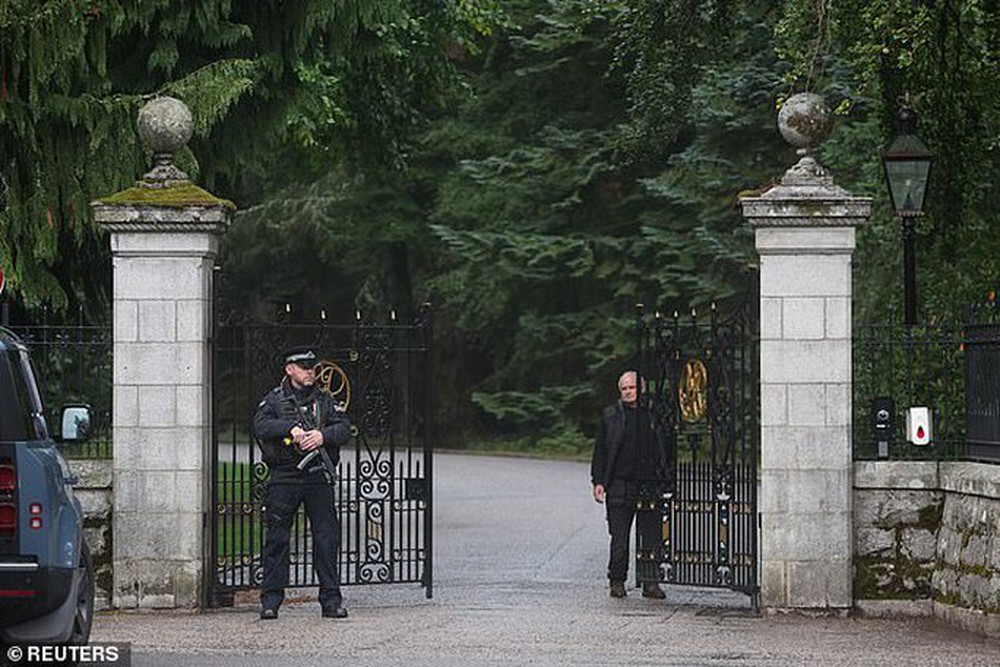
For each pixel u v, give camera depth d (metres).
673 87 39.00
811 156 25.91
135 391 25.83
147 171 31.20
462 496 51.31
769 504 25.48
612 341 73.75
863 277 46.28
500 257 75.25
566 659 21.19
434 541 37.66
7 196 31.19
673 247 68.69
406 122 54.41
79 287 34.97
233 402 26.48
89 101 30.91
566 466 67.69
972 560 23.91
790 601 25.39
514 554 34.88
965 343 25.20
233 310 26.61
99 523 25.91
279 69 33.34
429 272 85.00
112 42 32.53
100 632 23.45
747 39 61.22
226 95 30.91
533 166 74.50
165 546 25.77
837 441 25.42
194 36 32.50
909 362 25.77
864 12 29.94
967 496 24.38
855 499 25.53
